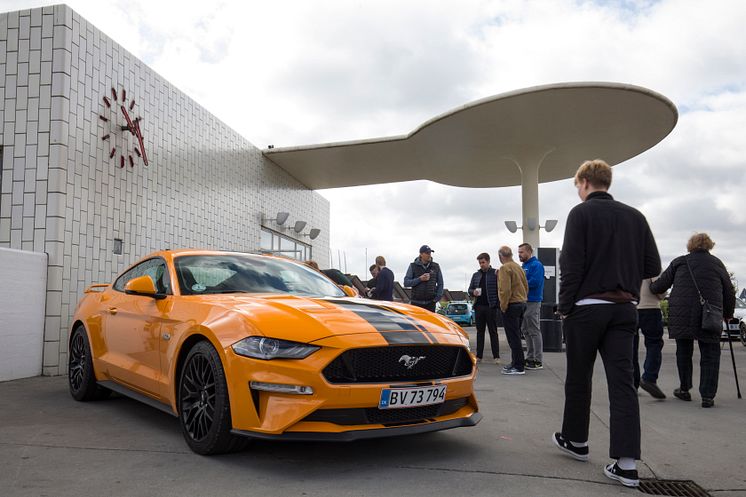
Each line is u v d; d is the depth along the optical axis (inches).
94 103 303.4
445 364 137.6
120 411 186.9
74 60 288.8
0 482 114.5
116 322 183.5
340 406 119.3
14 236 278.8
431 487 114.6
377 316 137.9
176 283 165.5
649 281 233.9
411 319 141.8
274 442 145.0
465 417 139.7
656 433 169.8
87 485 112.8
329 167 605.0
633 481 118.5
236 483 114.6
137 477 117.7
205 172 436.5
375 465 128.6
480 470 126.8
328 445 144.2
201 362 136.5
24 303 261.0
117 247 322.3
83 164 293.9
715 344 213.5
